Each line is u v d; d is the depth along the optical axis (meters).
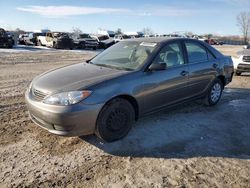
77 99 3.85
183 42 5.55
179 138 4.63
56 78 4.34
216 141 4.58
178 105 5.41
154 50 4.93
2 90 7.61
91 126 3.99
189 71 5.43
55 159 3.86
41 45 33.62
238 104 6.70
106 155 4.00
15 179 3.38
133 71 4.55
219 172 3.64
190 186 3.31
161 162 3.85
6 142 4.31
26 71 11.41
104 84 4.10
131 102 4.52
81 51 27.66
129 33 47.44
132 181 3.39
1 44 26.11
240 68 10.85
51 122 3.90
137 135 4.66
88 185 3.30
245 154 4.17
